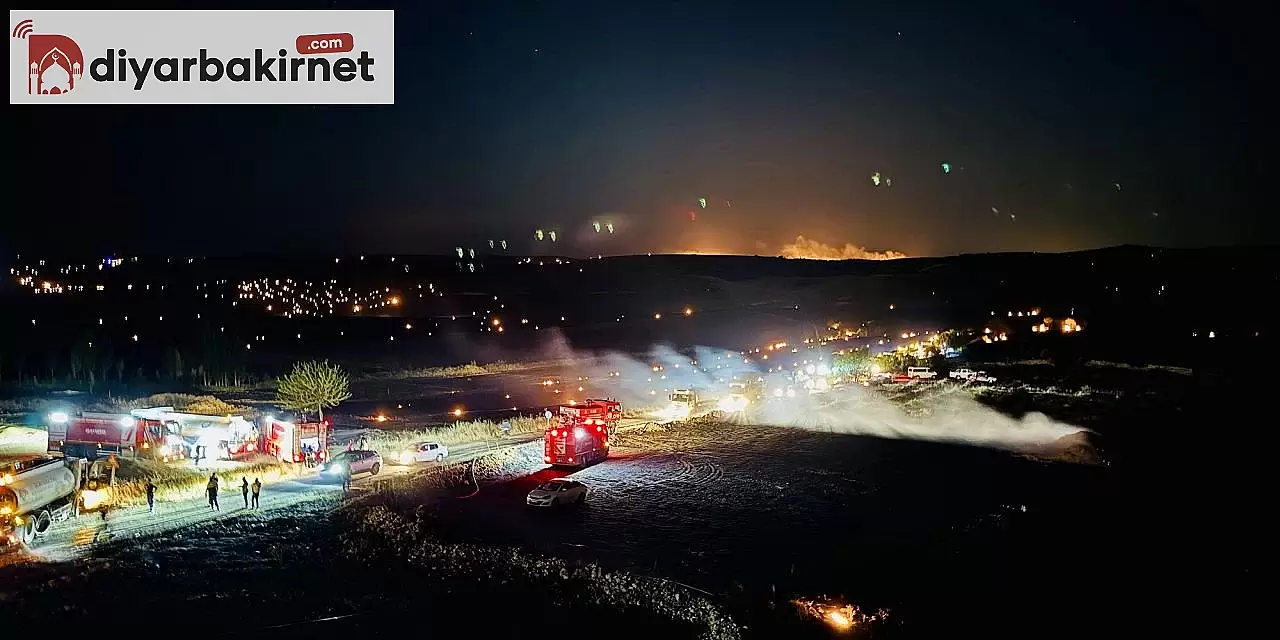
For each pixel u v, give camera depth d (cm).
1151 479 5047
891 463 5859
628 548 3822
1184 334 10731
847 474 5478
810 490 5003
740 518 4359
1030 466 5716
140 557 3506
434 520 4222
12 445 5216
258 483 4344
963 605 3081
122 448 5406
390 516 4184
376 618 2952
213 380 10644
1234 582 3244
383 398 9500
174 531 3888
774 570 3522
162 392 9500
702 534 4059
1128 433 6600
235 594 3139
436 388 10388
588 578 3359
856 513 4459
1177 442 6066
